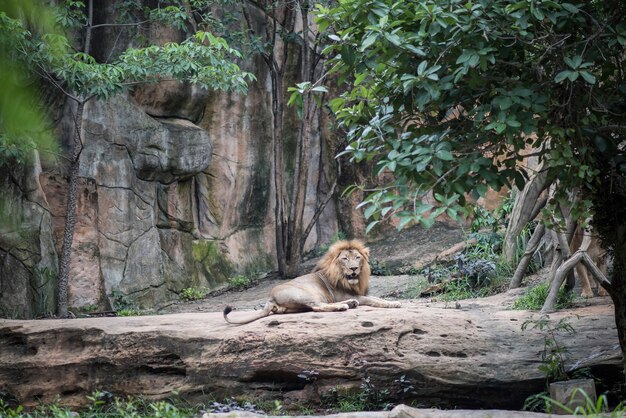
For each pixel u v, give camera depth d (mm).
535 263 17172
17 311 15836
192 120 20953
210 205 21266
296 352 9875
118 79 15891
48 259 16719
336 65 7508
